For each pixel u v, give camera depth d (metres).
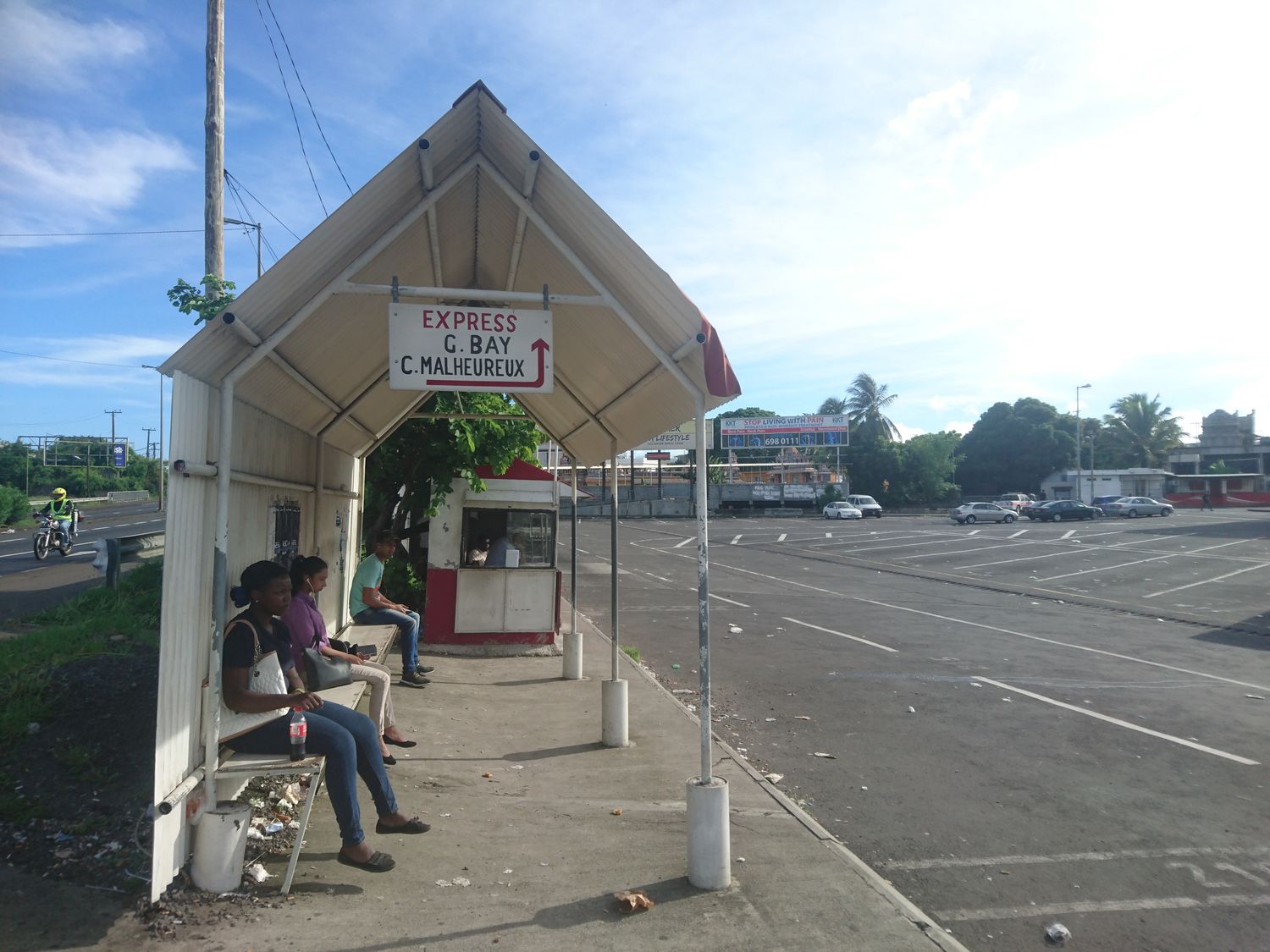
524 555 10.80
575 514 9.45
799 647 12.52
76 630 7.70
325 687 4.62
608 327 5.37
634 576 23.06
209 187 11.15
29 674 6.05
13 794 4.54
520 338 4.70
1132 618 16.52
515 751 6.67
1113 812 5.94
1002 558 29.55
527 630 10.54
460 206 5.00
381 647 7.96
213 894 3.87
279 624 4.59
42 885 3.78
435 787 5.72
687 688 9.70
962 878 4.82
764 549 33.41
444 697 8.30
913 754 7.26
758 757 7.07
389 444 10.85
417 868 4.38
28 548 24.34
